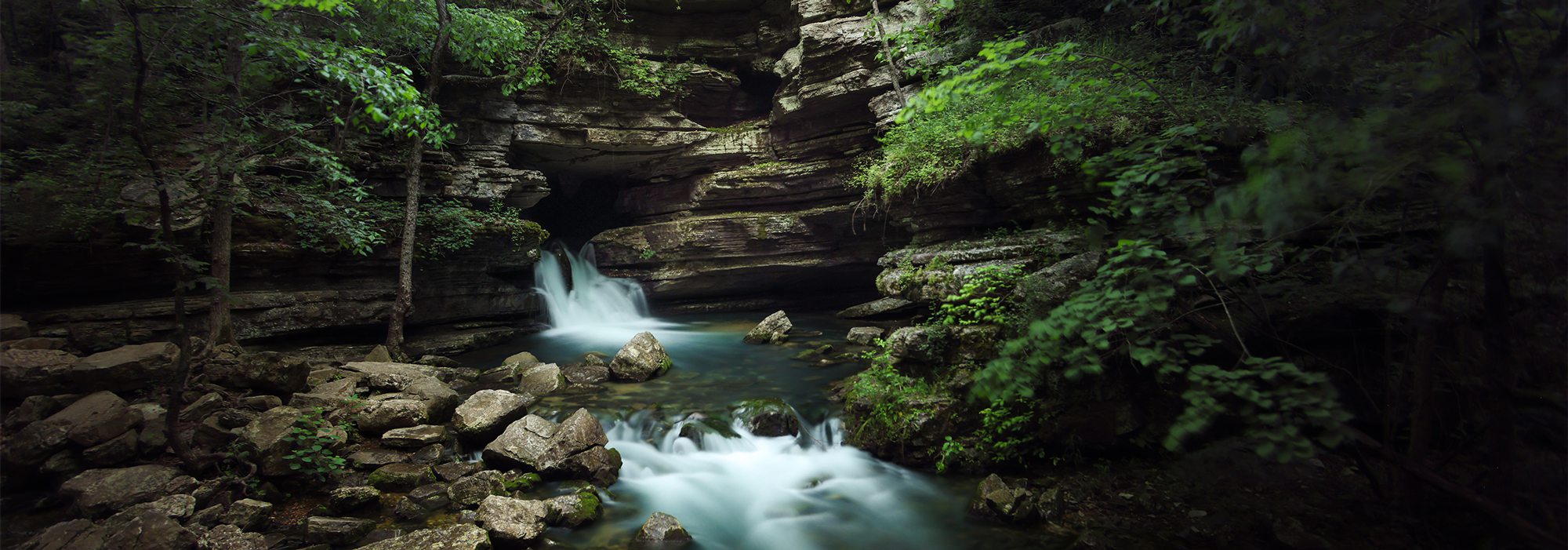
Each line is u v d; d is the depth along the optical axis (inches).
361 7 438.3
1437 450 221.8
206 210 376.8
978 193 424.2
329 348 447.2
